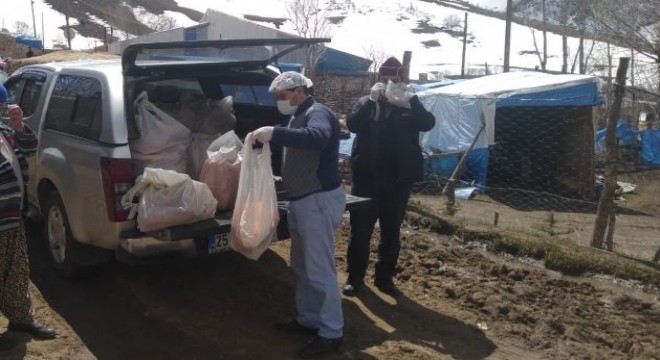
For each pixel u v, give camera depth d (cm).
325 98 2278
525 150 1384
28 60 2014
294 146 389
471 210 1088
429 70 5081
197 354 422
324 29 3422
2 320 457
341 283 552
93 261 508
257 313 486
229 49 496
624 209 1238
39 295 501
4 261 412
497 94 1282
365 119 507
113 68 502
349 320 479
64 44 5738
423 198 1143
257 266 581
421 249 633
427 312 500
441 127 1355
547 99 1244
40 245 611
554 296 532
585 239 848
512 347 450
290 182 414
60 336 438
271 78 562
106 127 450
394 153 503
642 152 1631
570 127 1354
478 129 1295
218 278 550
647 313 506
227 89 588
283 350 428
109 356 416
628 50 1368
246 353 423
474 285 548
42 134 538
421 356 425
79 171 468
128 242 429
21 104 612
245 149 398
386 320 484
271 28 2255
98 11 6806
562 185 1355
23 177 411
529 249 617
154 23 6431
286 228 466
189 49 480
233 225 404
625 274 568
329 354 420
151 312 481
